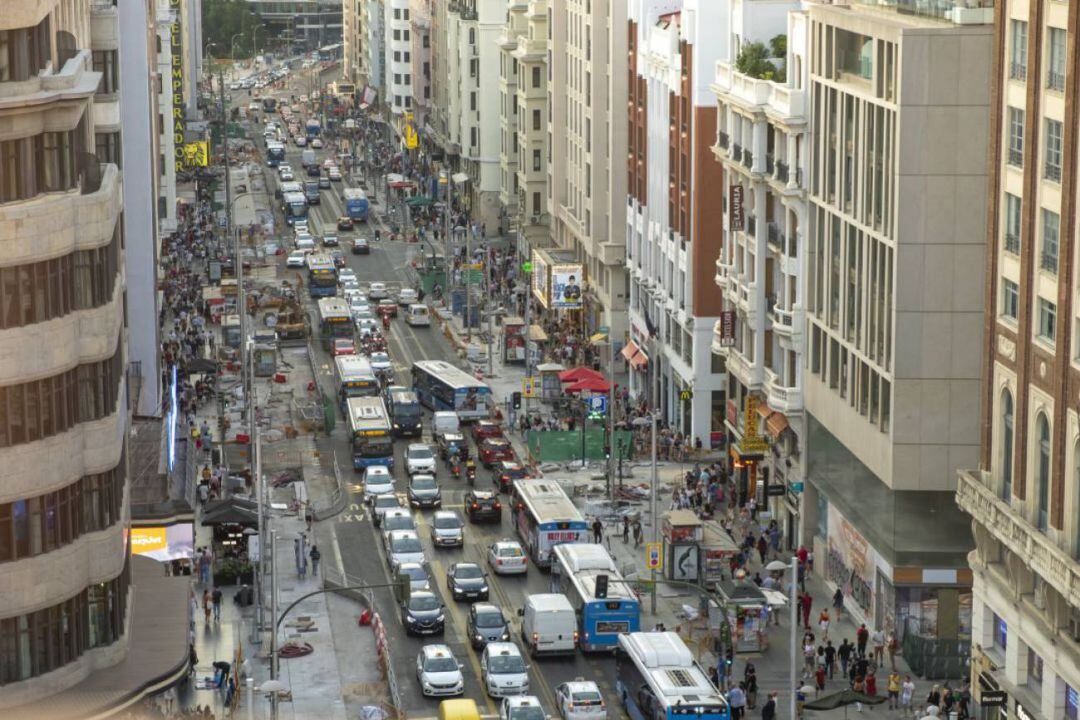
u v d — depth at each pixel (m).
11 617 84.00
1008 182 98.94
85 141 91.44
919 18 114.25
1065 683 93.12
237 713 104.75
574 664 114.38
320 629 121.50
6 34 81.12
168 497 124.94
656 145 177.50
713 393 162.62
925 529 112.19
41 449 83.50
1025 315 95.94
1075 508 90.31
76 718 84.62
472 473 157.50
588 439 162.75
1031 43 94.25
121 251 101.56
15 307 81.94
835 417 123.69
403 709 106.25
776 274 138.75
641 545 137.75
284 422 178.12
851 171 120.12
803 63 130.75
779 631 119.75
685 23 162.38
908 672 111.38
